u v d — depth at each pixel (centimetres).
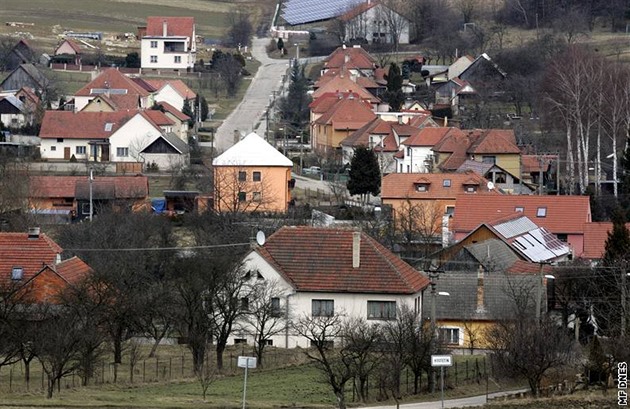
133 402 16850
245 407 16475
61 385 18762
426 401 17725
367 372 18138
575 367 19188
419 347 18675
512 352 18300
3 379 19388
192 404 16738
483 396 18125
